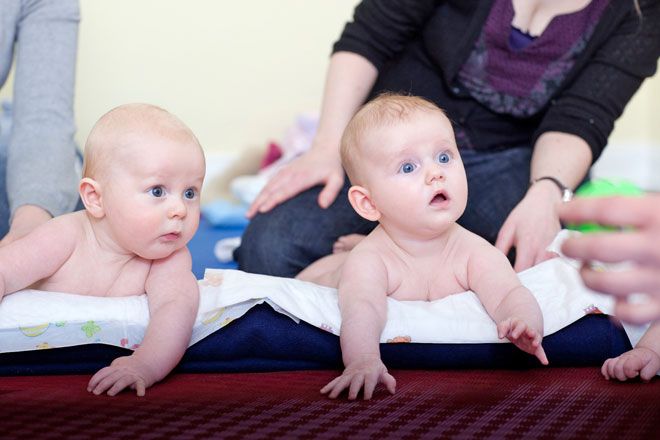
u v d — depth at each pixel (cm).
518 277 123
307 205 168
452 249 127
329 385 104
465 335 117
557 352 118
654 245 63
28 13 160
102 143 117
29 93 154
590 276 67
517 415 96
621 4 160
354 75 171
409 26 171
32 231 119
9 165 149
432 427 92
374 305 117
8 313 112
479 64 164
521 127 172
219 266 197
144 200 115
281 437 88
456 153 125
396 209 123
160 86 289
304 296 120
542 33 159
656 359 110
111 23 279
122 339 115
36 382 111
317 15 308
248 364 118
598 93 158
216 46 295
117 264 122
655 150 354
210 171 298
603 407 99
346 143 129
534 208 139
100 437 88
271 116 306
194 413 96
